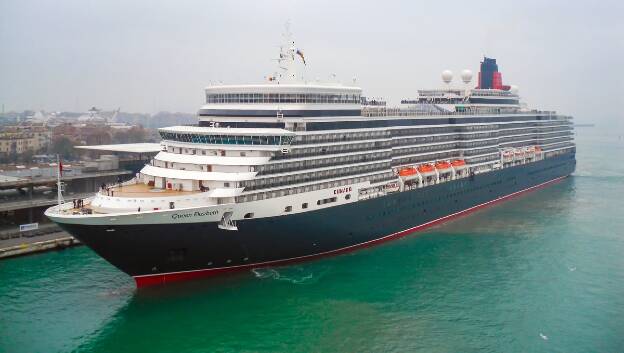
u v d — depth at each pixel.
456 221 109.81
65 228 62.91
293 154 74.75
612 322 62.38
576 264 82.44
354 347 56.44
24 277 75.38
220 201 68.25
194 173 70.88
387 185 91.62
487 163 121.69
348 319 62.66
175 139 77.81
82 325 61.03
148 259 65.44
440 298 68.88
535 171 147.00
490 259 84.56
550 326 61.34
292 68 87.00
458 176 112.69
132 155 158.12
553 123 160.25
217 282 71.62
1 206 94.56
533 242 94.38
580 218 113.00
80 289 70.88
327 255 83.00
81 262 82.31
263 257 74.56
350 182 83.56
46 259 83.81
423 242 93.56
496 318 63.34
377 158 89.19
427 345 56.94
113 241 62.38
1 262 82.06
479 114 122.06
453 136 112.38
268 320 62.22
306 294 69.12
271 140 71.88
